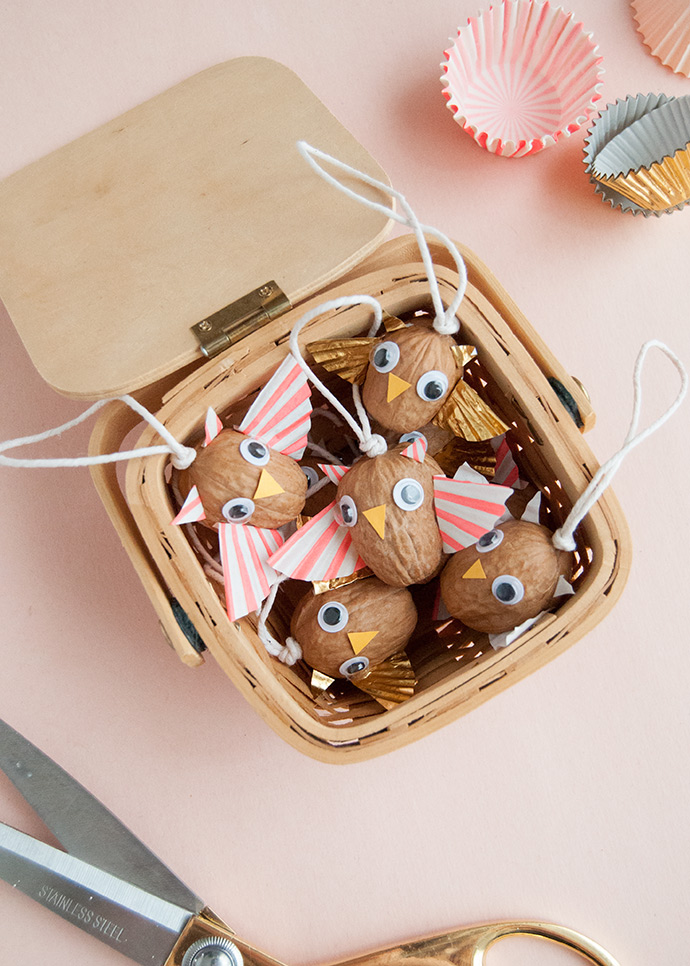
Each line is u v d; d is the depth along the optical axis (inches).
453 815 18.5
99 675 18.6
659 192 18.8
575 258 19.7
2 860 17.3
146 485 15.3
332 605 15.7
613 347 19.5
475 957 17.5
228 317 15.8
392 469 15.3
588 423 15.8
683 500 19.2
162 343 15.7
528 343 16.1
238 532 15.5
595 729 18.8
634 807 18.6
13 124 19.5
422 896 18.3
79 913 17.2
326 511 15.8
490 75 19.6
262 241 16.1
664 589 19.0
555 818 18.5
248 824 18.4
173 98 16.8
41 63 19.6
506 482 17.0
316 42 19.9
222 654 15.3
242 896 18.2
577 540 16.1
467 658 16.2
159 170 16.5
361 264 16.7
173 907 17.2
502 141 19.2
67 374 15.6
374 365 15.5
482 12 18.9
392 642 15.9
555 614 15.3
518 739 18.8
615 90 19.9
